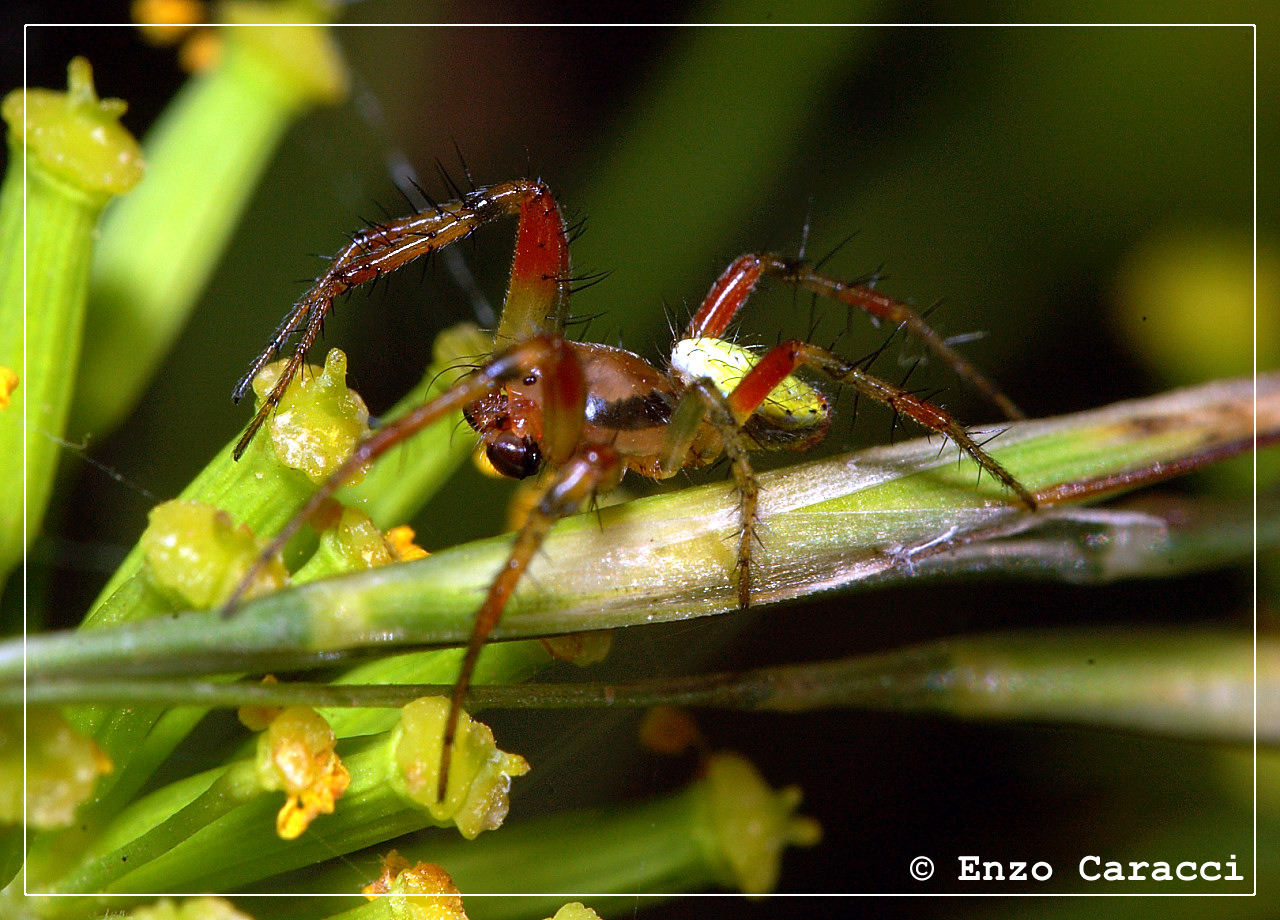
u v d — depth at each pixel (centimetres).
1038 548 6
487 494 7
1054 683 6
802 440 7
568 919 6
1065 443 6
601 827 6
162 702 6
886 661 6
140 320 6
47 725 6
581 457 6
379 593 6
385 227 6
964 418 7
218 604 6
